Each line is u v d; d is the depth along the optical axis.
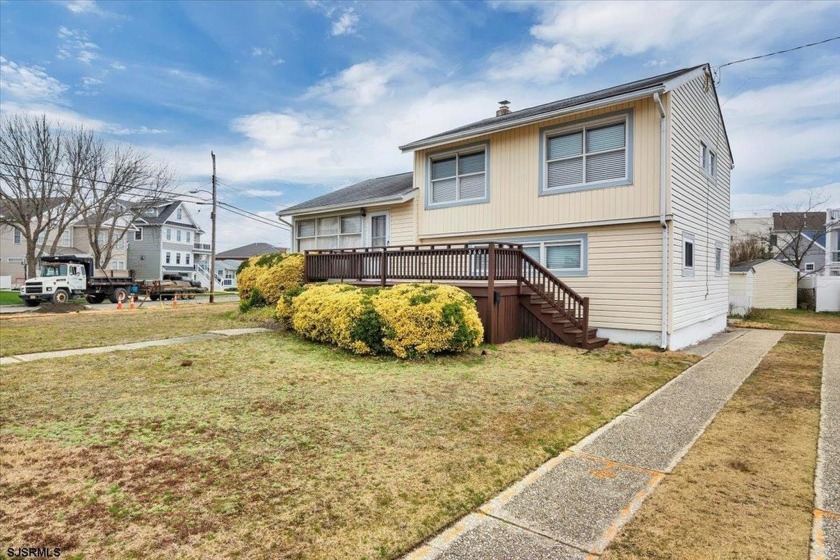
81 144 28.78
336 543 2.52
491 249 8.95
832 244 35.09
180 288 29.66
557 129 10.75
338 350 8.23
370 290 8.71
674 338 9.52
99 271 28.06
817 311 21.81
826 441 4.28
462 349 7.96
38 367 6.75
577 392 5.84
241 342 9.05
